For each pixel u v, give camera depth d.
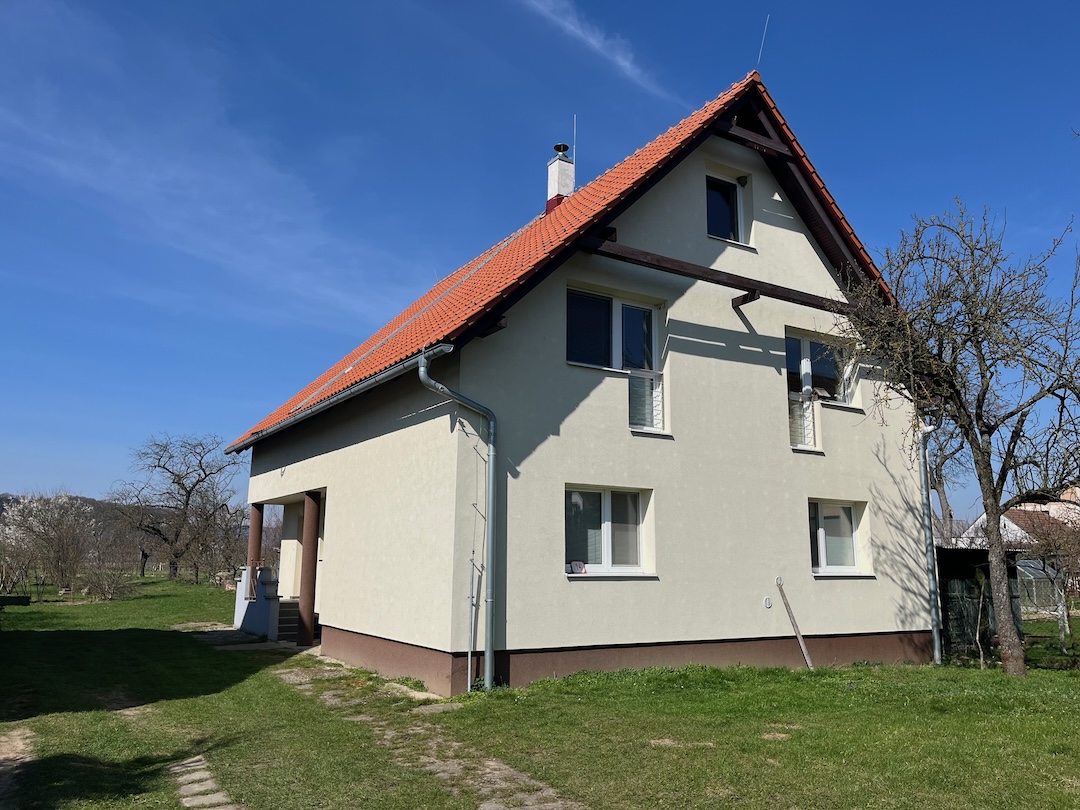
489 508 9.70
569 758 6.53
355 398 13.00
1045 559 18.12
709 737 7.13
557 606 10.15
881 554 13.65
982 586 13.82
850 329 12.85
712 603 11.50
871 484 13.80
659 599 11.00
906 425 14.49
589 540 10.88
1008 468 11.98
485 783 5.96
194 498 42.50
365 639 11.74
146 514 41.88
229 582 33.97
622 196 10.78
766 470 12.48
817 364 14.11
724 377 12.33
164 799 5.70
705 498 11.72
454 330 9.21
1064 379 11.15
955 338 11.45
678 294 12.05
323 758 6.74
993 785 5.70
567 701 8.66
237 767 6.49
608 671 10.38
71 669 11.81
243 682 10.75
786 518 12.55
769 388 12.82
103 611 22.30
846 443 13.61
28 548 32.53
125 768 6.59
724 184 13.78
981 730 7.38
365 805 5.52
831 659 12.65
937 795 5.50
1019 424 11.66
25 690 10.07
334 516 13.48
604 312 11.65
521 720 7.87
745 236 13.53
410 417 10.98
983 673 11.72
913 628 13.76
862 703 8.69
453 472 9.70
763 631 11.94
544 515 10.22
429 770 6.34
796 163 13.54
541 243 11.35
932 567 14.23
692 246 12.53
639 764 6.30
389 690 9.80
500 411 10.05
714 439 12.00
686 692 9.16
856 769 6.11
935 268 11.73
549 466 10.35
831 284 14.28
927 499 14.40
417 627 10.19
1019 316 11.34
